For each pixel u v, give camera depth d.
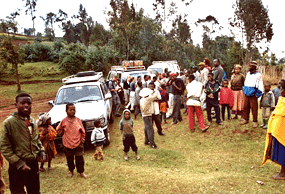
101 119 6.92
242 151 6.21
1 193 2.93
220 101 7.88
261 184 4.30
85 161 5.96
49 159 5.21
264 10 35.25
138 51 37.31
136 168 5.39
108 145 7.46
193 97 7.66
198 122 8.53
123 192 4.23
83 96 8.16
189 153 6.48
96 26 56.00
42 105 17.75
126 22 32.16
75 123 4.77
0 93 22.53
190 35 60.25
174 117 8.90
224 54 60.88
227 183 4.42
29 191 3.47
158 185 4.44
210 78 7.66
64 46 43.28
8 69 31.73
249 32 35.03
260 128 6.97
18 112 3.24
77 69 32.62
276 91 6.78
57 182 4.61
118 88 12.26
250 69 6.86
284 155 4.30
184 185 4.41
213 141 7.08
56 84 28.09
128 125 5.89
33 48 39.44
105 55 34.62
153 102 7.33
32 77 30.56
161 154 6.30
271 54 29.36
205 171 5.25
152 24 38.69
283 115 4.29
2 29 23.70
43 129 5.10
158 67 16.34
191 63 45.22
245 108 7.29
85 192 4.22
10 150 3.09
